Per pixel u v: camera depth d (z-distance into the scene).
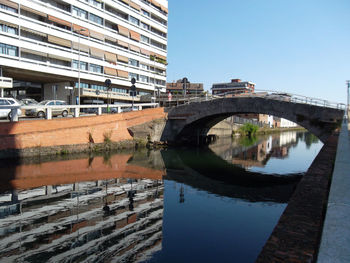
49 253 6.31
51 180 13.02
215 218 9.32
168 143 30.84
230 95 29.84
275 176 17.30
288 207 4.08
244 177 16.80
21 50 30.38
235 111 28.08
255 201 11.58
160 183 14.03
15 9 30.08
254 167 20.47
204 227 8.46
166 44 58.28
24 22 30.41
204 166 20.28
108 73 42.44
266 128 66.81
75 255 6.27
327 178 5.69
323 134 22.72
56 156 19.12
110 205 9.91
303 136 64.94
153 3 53.47
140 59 49.88
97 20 40.72
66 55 35.44
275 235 3.20
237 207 10.63
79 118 21.78
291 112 24.39
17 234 7.26
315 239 3.08
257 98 26.50
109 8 44.12
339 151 6.71
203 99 34.06
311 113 23.31
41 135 18.89
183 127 32.00
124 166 17.75
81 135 21.66
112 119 24.98
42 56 33.72
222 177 16.61
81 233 7.42
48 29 33.00
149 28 52.81
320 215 3.74
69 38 35.78
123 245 6.89
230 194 12.63
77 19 36.81
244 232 8.20
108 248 6.69
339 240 2.28
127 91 49.59
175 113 32.12
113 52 43.47
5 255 6.16
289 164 22.23
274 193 13.12
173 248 6.93
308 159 25.33
